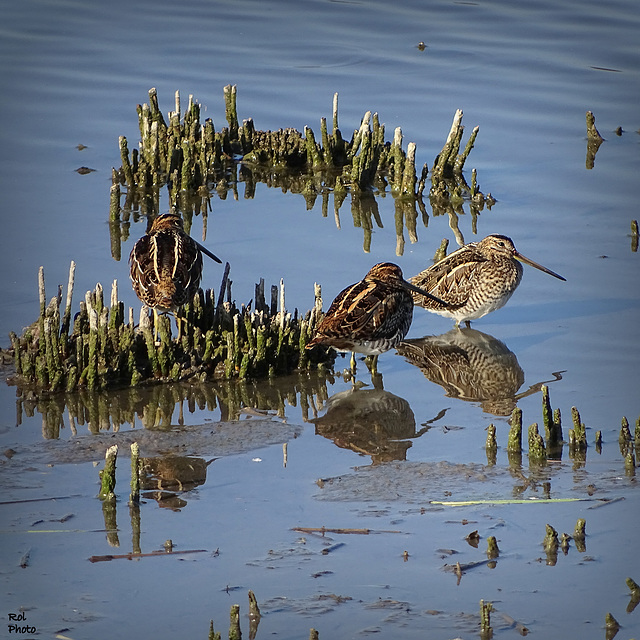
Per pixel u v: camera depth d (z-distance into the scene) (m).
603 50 27.59
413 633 9.01
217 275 17.22
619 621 9.21
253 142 23.16
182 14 30.38
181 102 24.34
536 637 8.99
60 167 21.56
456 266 16.66
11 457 11.87
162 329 14.08
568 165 22.20
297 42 28.34
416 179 21.50
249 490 11.32
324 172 22.83
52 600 9.37
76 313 15.23
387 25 29.70
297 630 9.04
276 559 10.04
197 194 21.38
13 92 24.64
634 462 12.02
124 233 18.94
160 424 12.97
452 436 12.83
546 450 12.29
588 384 14.30
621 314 16.56
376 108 24.47
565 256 18.34
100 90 24.92
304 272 17.48
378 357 15.59
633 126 23.94
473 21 30.00
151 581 9.68
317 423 13.14
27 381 13.92
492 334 16.19
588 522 10.73
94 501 10.98
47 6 30.50
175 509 10.91
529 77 26.12
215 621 9.13
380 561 10.06
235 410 13.50
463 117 24.11
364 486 11.45
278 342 14.65
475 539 10.40
